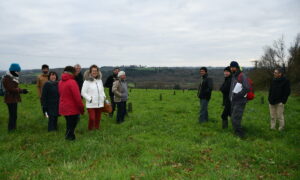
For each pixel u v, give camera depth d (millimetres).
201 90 10688
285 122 11016
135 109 16000
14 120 9008
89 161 5828
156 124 10430
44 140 7590
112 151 6562
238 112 8227
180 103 19797
